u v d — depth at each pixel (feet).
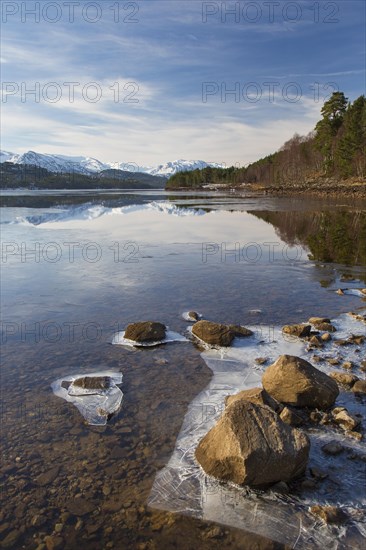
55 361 28.66
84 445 19.57
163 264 62.08
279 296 44.37
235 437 17.06
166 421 21.56
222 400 23.54
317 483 16.83
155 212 164.96
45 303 42.11
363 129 264.52
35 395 24.06
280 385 22.80
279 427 17.53
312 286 48.70
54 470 17.83
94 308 40.47
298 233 95.71
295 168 380.37
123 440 19.98
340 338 32.14
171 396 24.03
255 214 147.02
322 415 21.33
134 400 23.59
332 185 279.28
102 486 16.92
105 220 133.59
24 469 17.89
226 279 52.29
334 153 301.63
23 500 16.19
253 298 43.60
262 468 16.40
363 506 15.74
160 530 14.83
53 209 183.01
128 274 55.26
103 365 28.02
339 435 19.86
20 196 337.72
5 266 60.70
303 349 30.19
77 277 53.62
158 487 16.84
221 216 142.82
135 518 15.35
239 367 27.66
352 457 18.22
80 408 22.70
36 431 20.61
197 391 24.58
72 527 14.98
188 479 17.29
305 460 17.01
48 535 14.67
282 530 14.78
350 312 38.47
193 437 20.21
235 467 16.70
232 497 16.28
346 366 26.76
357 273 55.57
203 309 39.81
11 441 19.79
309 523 15.05
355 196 227.61
